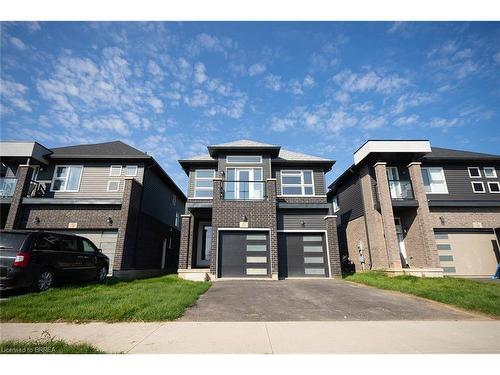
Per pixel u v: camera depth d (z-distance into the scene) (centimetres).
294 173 1614
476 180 1675
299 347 382
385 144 1480
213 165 1652
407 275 1192
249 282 1162
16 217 1318
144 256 1536
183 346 383
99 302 618
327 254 1398
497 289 877
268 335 434
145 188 1570
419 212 1425
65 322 507
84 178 1545
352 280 1214
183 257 1362
